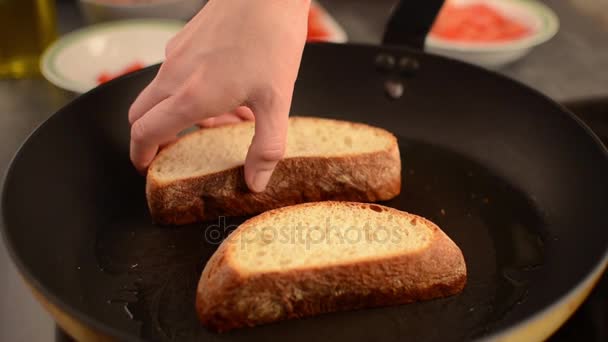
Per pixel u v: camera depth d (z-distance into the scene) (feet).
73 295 1.36
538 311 1.18
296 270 1.28
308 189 1.52
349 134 1.62
